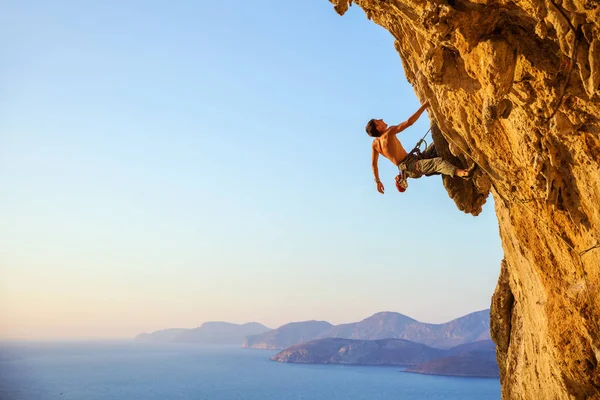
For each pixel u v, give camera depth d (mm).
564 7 5480
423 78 8906
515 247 9953
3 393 104688
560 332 8352
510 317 14539
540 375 10078
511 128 7480
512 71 6477
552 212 7910
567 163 7148
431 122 10570
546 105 6555
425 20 6613
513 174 8242
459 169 9383
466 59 7008
